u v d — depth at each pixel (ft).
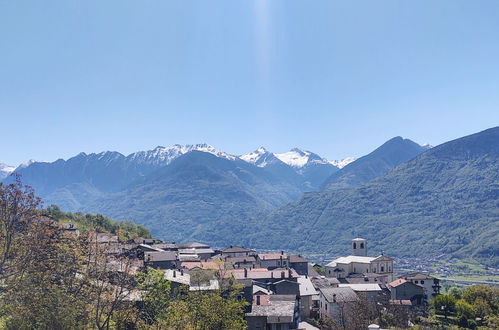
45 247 163.94
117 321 179.93
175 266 450.71
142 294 196.24
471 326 418.10
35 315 149.69
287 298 328.49
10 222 156.97
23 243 158.81
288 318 274.98
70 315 154.20
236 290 241.14
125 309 180.55
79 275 185.06
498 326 400.88
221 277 262.67
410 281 552.41
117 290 171.53
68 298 158.40
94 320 169.68
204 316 198.59
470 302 486.38
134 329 183.62
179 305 201.77
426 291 595.47
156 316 197.47
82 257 173.68
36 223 164.55
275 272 447.83
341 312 364.38
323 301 412.77
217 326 199.93
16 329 147.95
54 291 156.25
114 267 177.37
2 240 157.58
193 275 284.20
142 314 197.88
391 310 402.72
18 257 157.48
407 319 402.11
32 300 151.43
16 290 151.84
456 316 447.42
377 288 515.50
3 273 156.56
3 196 156.46
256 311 282.36
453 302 464.24
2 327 149.89
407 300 501.15
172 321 191.72
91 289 170.19
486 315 441.27
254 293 340.39
